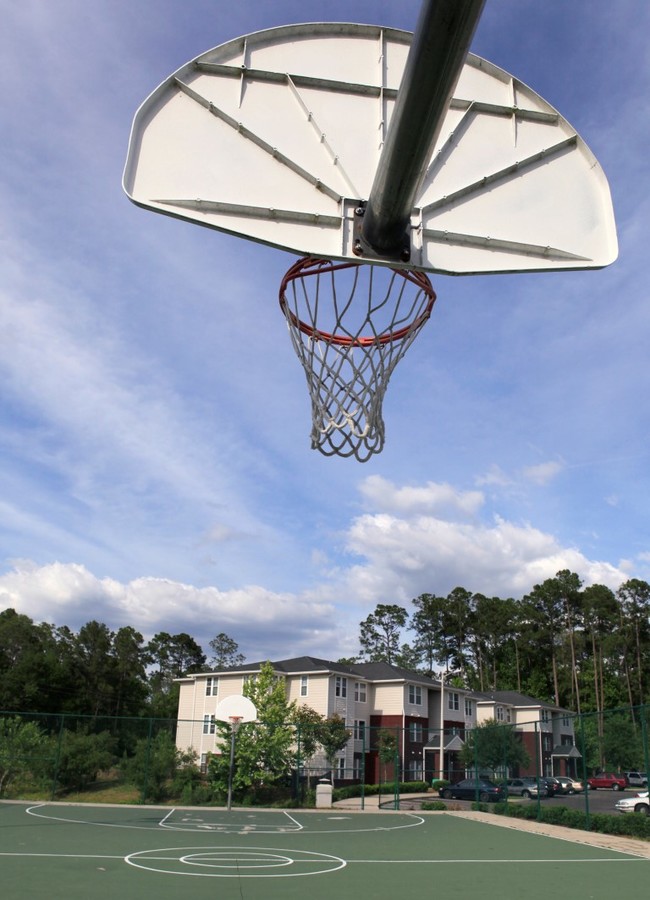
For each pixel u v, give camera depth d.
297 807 22.53
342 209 5.95
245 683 27.22
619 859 12.25
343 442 8.04
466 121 6.45
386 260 5.87
